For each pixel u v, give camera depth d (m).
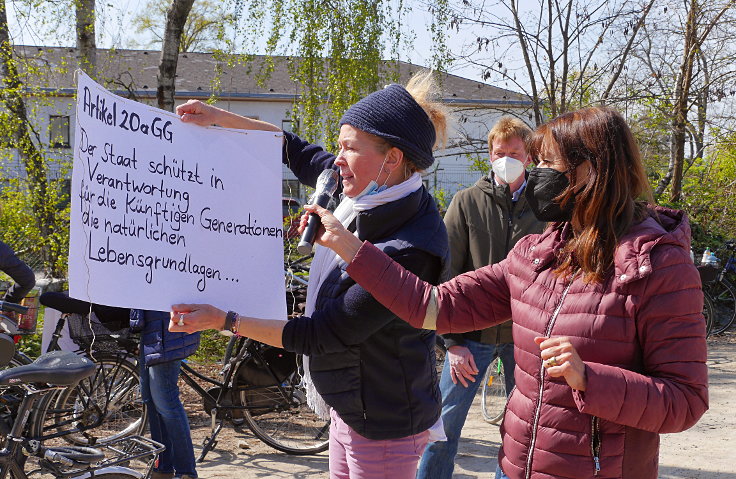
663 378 1.77
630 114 12.08
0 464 3.03
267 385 4.97
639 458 1.84
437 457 3.70
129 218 2.14
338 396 2.39
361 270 2.11
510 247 3.97
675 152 12.20
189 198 2.26
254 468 4.72
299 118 10.34
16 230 8.10
